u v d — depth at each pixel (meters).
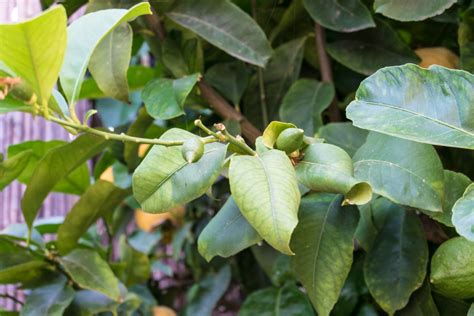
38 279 0.86
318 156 0.63
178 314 1.08
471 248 0.65
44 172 0.82
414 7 0.72
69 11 0.89
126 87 0.79
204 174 0.62
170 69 0.87
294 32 0.92
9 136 1.20
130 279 1.01
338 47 0.86
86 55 0.67
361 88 0.64
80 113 1.26
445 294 0.68
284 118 0.85
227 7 0.82
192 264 1.14
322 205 0.70
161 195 0.63
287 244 0.55
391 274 0.72
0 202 1.22
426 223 0.78
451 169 0.81
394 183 0.65
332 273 0.67
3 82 0.60
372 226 0.74
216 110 0.88
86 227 0.92
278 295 0.84
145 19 0.87
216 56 0.92
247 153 0.63
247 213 0.57
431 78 0.64
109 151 1.02
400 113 0.63
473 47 0.78
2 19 0.84
